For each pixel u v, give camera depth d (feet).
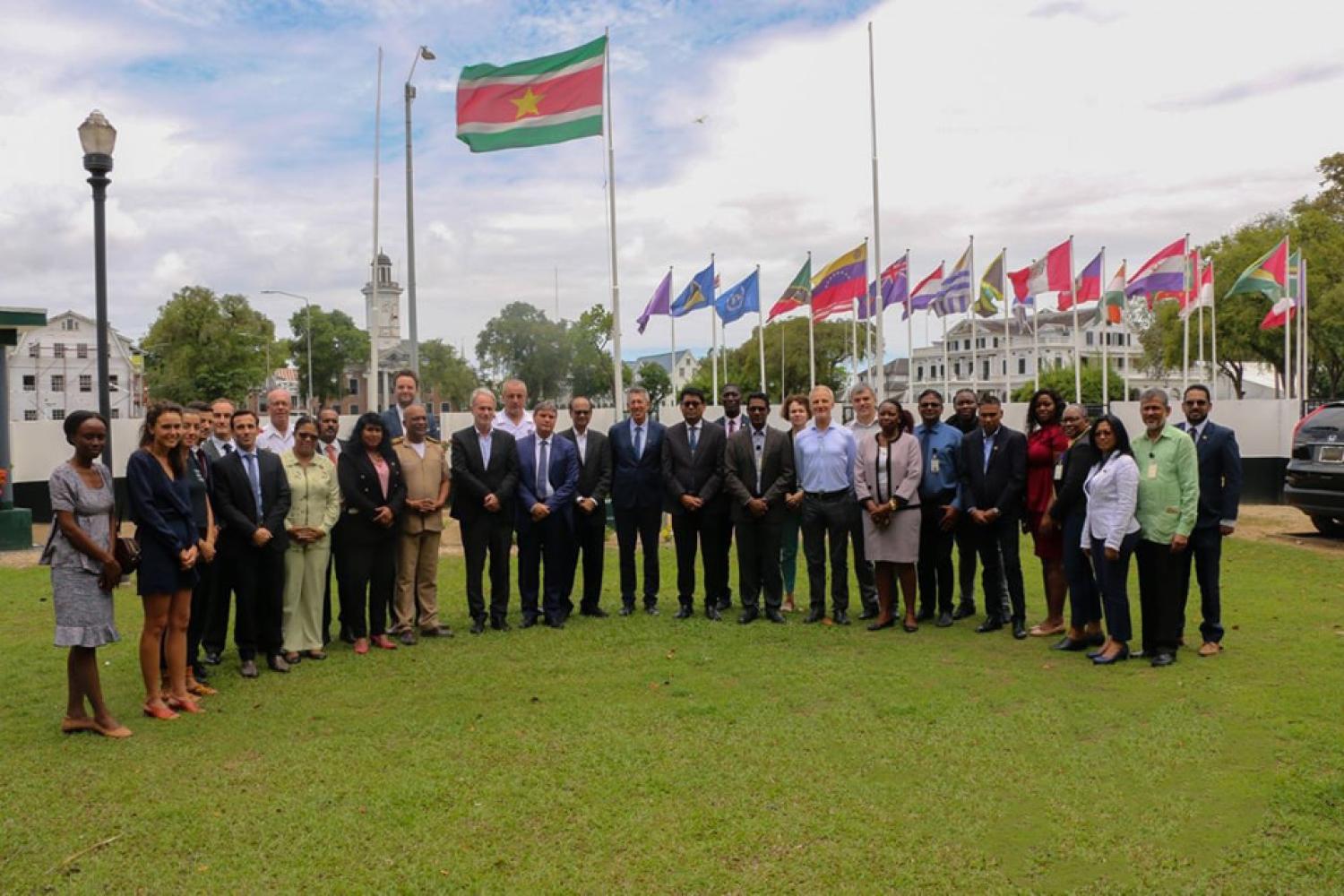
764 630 26.21
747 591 27.35
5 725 18.42
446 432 61.36
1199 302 81.20
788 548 29.91
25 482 52.34
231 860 12.71
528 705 19.30
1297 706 18.28
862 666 22.15
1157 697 19.35
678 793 14.71
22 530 42.37
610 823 13.69
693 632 25.95
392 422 31.01
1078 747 16.56
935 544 27.02
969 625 26.94
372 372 70.49
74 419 17.51
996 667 22.06
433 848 13.00
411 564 25.70
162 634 20.03
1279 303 69.00
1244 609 27.35
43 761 16.43
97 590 17.58
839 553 27.20
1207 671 21.09
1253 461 54.70
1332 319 123.85
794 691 20.07
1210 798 14.34
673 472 27.94
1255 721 17.60
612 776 15.40
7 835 13.48
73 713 17.84
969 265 77.36
